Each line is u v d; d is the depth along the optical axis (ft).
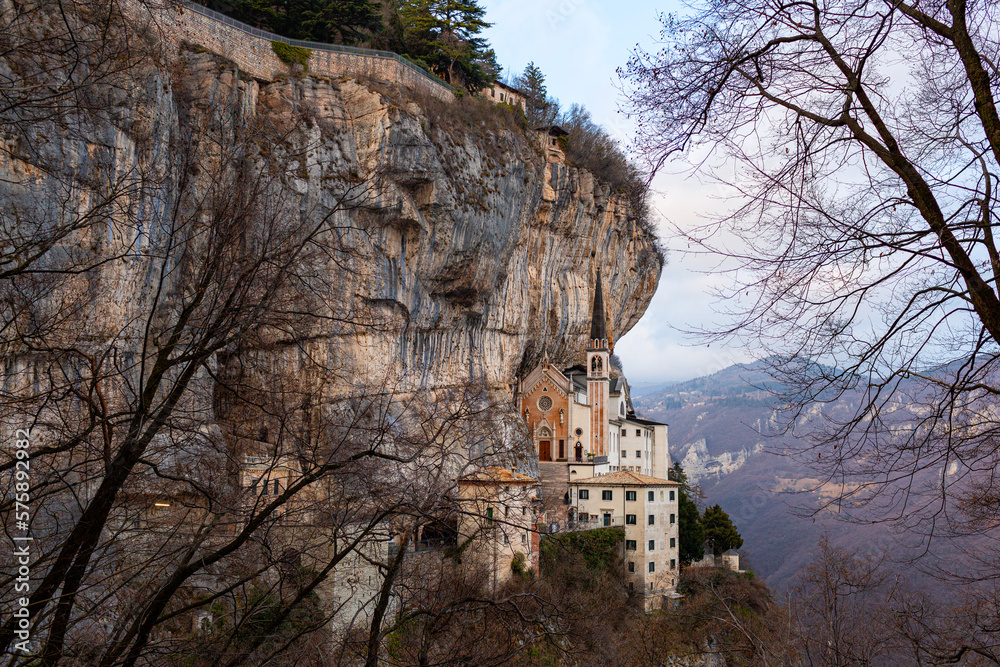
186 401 44.91
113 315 79.30
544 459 283.38
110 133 70.79
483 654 51.57
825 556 71.05
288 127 156.15
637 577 208.03
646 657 113.50
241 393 44.45
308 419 46.88
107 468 37.47
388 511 44.57
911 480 35.22
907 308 32.94
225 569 47.29
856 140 34.01
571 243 281.95
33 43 38.93
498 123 223.51
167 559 45.09
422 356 201.16
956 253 30.78
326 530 49.83
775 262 33.17
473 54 288.92
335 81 180.04
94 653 39.86
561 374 284.41
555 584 118.11
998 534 42.09
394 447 48.73
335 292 47.52
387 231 178.91
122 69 43.62
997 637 50.65
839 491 38.27
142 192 46.16
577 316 289.74
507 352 248.32
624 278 320.91
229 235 40.01
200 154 45.11
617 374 329.52
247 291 39.11
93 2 42.06
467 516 53.93
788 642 74.38
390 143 174.50
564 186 267.39
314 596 51.31
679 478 291.38
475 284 208.95
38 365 41.45
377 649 49.62
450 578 53.78
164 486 44.96
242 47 167.32
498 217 212.23
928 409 34.32
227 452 43.14
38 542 42.24
